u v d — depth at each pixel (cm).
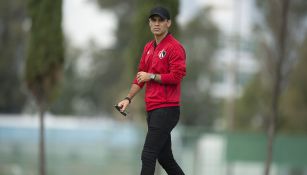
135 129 8175
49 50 5244
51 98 5312
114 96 17875
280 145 8294
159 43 2495
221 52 17775
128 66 5197
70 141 8144
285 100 11850
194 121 16738
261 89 12938
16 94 15275
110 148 8150
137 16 5131
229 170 8000
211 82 16975
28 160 8125
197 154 7969
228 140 8050
